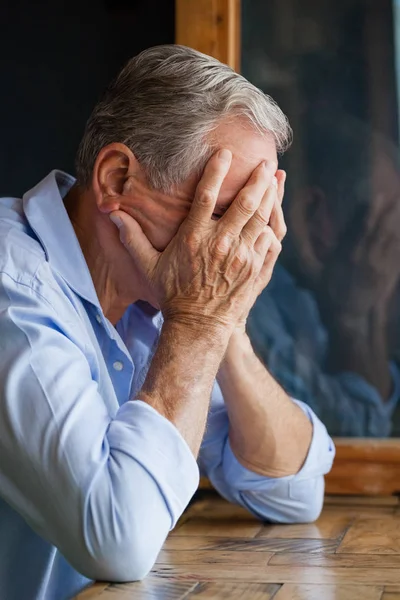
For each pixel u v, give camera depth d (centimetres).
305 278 172
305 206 172
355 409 171
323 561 111
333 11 171
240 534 133
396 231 169
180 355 111
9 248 115
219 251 114
